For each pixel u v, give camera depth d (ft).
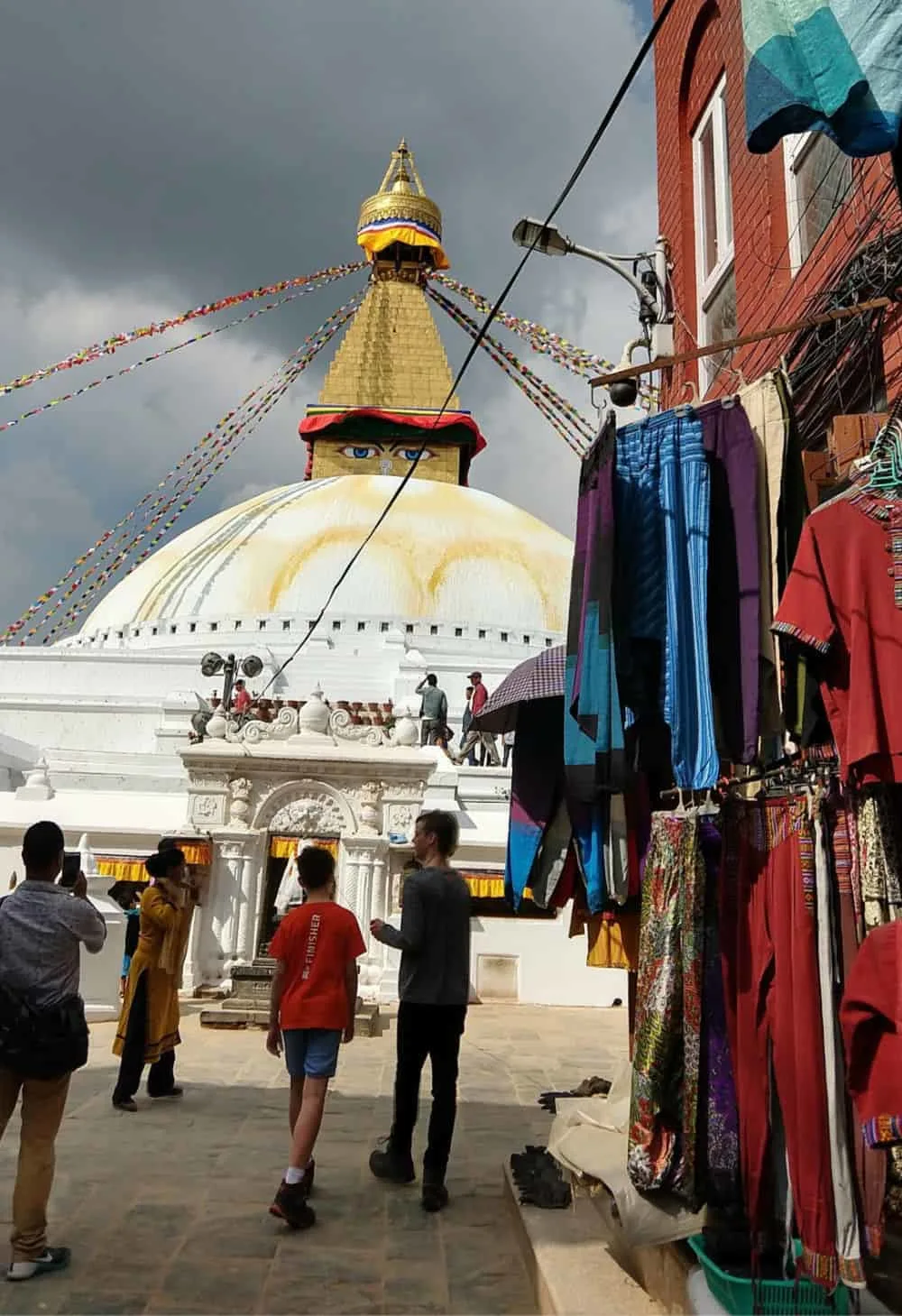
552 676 21.71
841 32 12.35
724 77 34.37
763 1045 13.19
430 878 21.49
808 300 24.27
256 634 105.81
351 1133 26.16
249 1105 29.30
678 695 15.10
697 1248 13.24
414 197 161.27
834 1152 11.50
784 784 13.69
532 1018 51.11
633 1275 15.03
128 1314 14.99
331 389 153.28
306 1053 19.84
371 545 114.93
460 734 93.76
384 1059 38.11
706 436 16.40
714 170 35.86
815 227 26.91
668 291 28.22
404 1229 18.90
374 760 57.41
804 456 21.29
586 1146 17.21
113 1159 23.12
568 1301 14.08
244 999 45.27
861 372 23.09
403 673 98.84
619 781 15.23
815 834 12.32
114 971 47.75
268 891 56.80
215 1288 16.03
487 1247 18.02
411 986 20.98
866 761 11.81
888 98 12.08
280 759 57.16
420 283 161.48
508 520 131.23
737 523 15.75
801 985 12.10
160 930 29.12
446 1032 20.81
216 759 56.95
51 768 80.53
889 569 12.35
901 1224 14.73
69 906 16.93
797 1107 11.96
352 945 20.72
